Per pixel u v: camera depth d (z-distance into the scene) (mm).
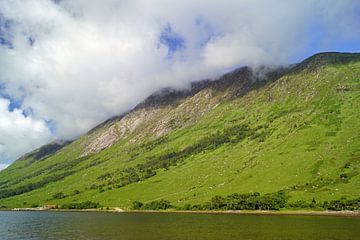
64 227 171625
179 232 138875
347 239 114188
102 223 188375
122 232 144250
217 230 142375
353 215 198125
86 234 140750
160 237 126375
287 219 182875
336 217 189125
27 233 149500
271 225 155875
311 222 164750
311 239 114562
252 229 143250
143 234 136000
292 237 119562
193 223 174000
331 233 127500
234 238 119688
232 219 191000
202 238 121375
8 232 154125
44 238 132750
